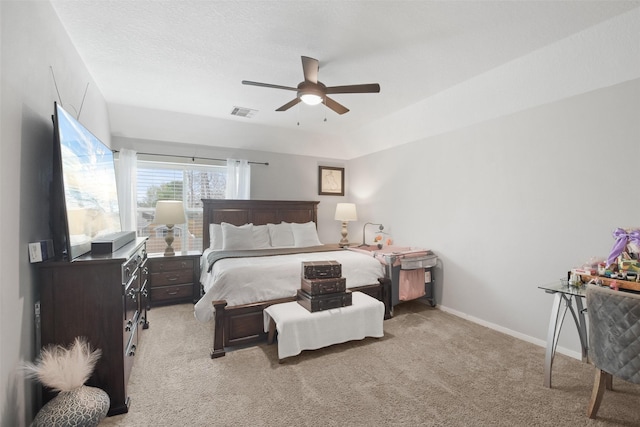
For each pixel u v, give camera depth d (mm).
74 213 1711
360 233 5207
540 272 2664
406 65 2572
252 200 4598
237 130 4398
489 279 3088
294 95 3291
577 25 1991
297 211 5012
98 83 2975
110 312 1690
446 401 1857
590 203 2338
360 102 3469
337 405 1817
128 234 2500
